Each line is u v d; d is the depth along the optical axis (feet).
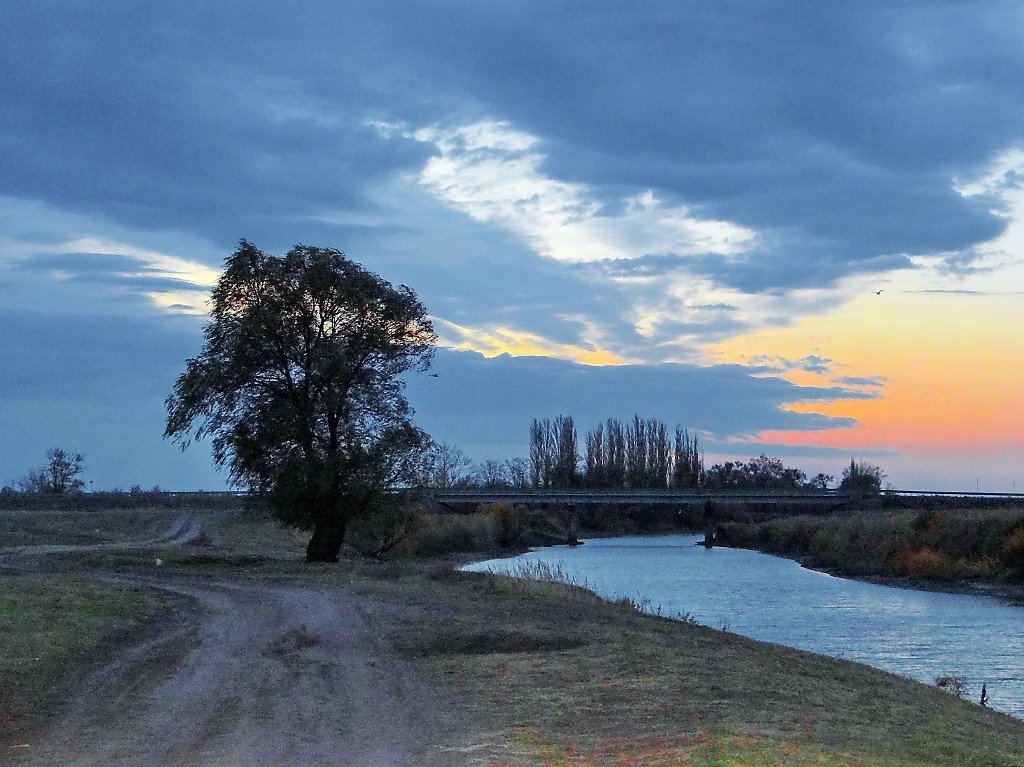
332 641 79.10
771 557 291.38
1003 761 43.86
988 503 310.45
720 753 39.81
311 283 153.48
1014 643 117.50
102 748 45.93
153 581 121.60
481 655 71.77
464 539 296.51
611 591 173.27
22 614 81.66
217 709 54.90
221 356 153.89
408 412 163.63
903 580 199.21
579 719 49.78
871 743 44.47
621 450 493.77
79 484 422.41
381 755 43.70
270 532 266.36
